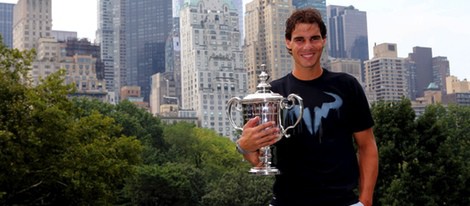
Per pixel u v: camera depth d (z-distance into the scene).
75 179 22.39
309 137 3.93
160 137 74.50
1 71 23.27
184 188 52.50
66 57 165.88
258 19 194.25
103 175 24.34
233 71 162.75
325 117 3.95
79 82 157.50
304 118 3.96
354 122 4.09
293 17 4.06
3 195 19.66
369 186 4.02
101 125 26.44
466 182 24.72
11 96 22.41
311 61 3.99
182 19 172.38
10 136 20.42
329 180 3.88
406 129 25.62
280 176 4.03
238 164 67.69
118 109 73.00
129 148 26.19
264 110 4.04
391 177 25.27
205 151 72.56
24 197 23.73
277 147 4.05
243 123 4.20
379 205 25.95
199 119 156.88
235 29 167.00
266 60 191.25
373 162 4.09
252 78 191.75
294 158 3.95
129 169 25.34
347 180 3.90
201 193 55.72
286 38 4.15
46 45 180.88
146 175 50.69
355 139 4.20
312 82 4.08
